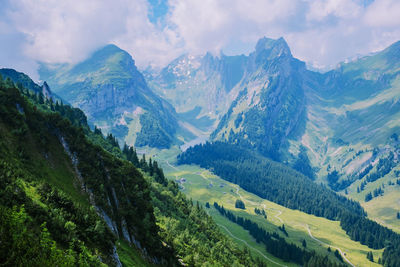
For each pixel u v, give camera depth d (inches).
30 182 1937.7
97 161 2856.8
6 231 1192.8
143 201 2999.5
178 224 4160.9
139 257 2438.5
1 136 2194.9
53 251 1243.8
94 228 1913.1
